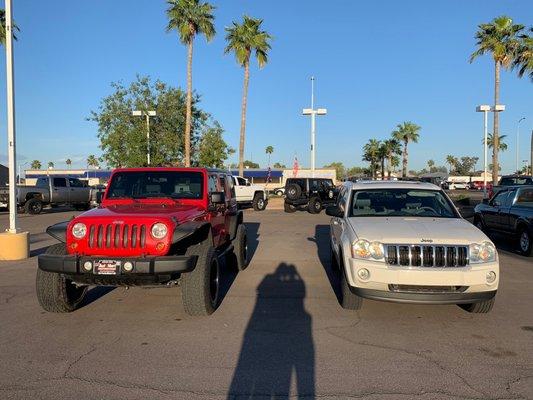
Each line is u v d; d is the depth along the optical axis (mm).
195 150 34875
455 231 5941
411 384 4184
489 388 4105
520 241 11234
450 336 5445
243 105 34438
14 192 10781
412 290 5609
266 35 34281
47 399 3906
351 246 5977
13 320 6059
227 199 8469
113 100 32125
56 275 6082
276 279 8547
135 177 7398
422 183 8000
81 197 28125
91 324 5898
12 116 10734
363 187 7656
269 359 4754
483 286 5582
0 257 10484
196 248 6246
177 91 33375
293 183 25156
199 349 5027
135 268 5512
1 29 32156
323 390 4070
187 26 30234
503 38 33656
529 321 6008
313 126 32031
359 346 5121
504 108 31453
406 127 75438
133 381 4242
